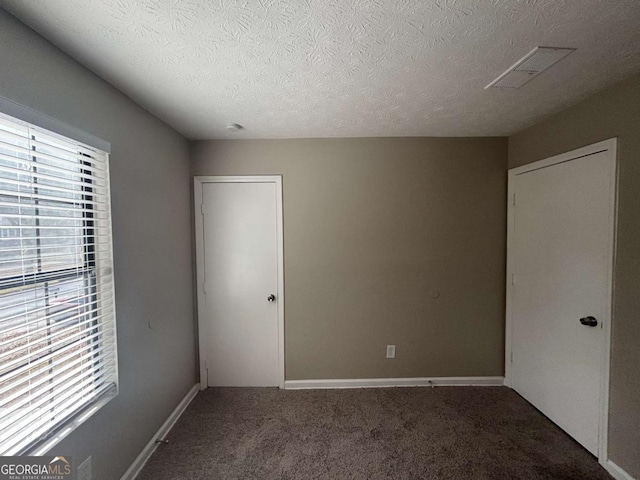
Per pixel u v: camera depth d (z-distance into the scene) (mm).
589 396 1761
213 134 2352
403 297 2555
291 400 2377
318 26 1082
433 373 2578
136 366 1672
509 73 1443
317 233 2525
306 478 1622
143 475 1644
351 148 2496
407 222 2527
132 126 1674
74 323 1304
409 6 986
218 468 1691
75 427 1219
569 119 1880
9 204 1009
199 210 2502
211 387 2574
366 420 2111
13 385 984
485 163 2508
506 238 2529
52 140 1195
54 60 1159
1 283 997
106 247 1471
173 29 1082
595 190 1707
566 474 1623
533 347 2234
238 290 2555
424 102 1791
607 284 1632
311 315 2553
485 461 1727
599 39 1180
